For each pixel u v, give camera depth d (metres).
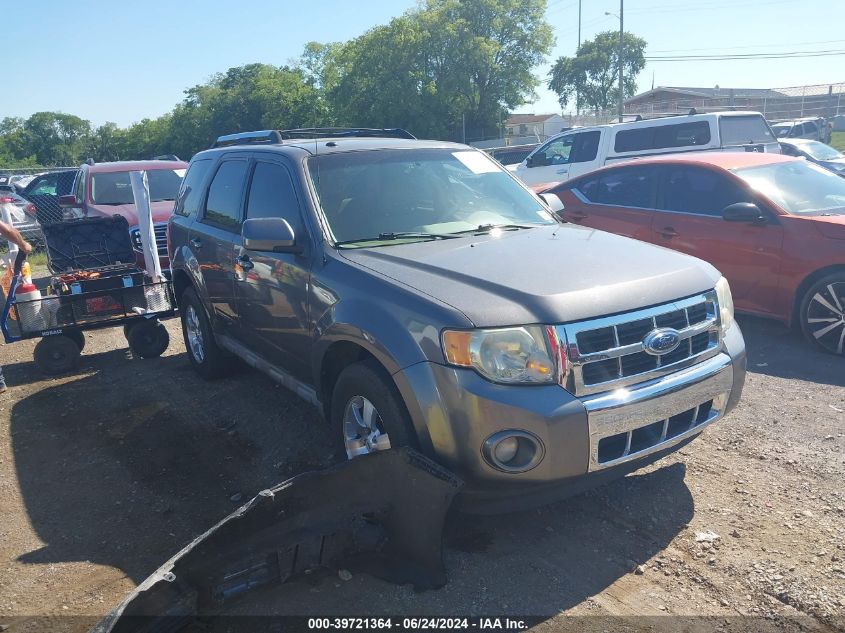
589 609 3.01
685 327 3.43
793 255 6.19
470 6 55.25
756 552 3.35
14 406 5.89
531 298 3.17
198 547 2.83
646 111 50.88
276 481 4.29
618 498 3.89
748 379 5.61
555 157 14.79
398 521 3.18
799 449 4.34
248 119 73.94
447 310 3.17
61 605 3.21
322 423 5.07
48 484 4.43
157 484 4.34
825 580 3.12
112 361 7.13
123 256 7.69
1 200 6.42
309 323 4.04
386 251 3.92
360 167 4.55
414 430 3.35
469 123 58.22
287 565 3.06
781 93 46.78
